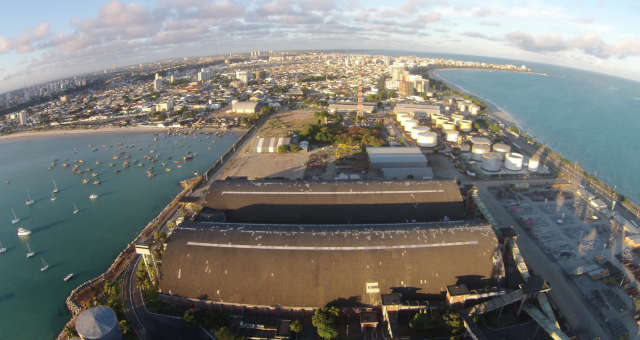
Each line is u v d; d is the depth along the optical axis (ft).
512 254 361.92
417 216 426.10
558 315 313.53
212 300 315.37
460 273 320.70
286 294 311.06
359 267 318.65
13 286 392.27
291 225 375.45
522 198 533.55
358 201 439.63
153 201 586.86
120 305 317.22
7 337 323.57
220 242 342.44
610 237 432.25
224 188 463.83
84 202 590.55
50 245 469.98
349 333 295.69
